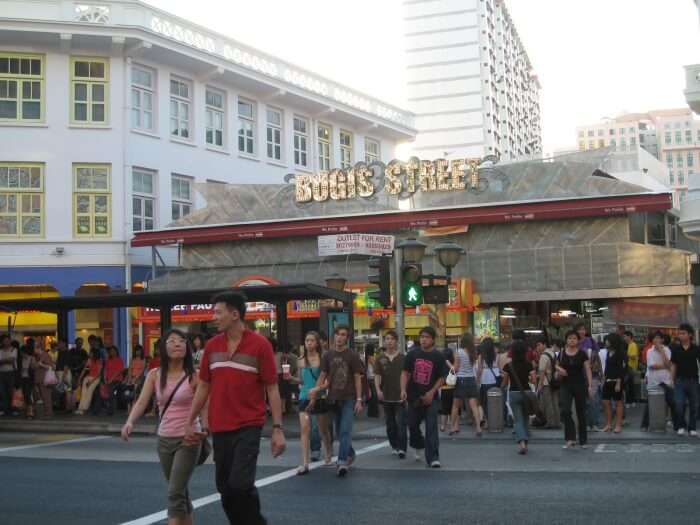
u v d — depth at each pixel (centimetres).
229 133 3534
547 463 1226
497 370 1816
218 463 647
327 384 1164
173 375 704
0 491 1071
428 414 1208
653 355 1586
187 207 3353
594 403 1647
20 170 3023
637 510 868
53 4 2997
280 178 3778
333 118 4106
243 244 3070
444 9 9069
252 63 3584
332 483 1084
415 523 829
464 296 2619
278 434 652
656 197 2561
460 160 2830
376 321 2478
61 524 866
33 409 2173
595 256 2656
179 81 3362
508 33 10344
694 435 1511
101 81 3100
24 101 3033
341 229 2878
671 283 2570
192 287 3062
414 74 9150
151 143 3203
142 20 3105
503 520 834
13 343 2138
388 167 2911
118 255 3078
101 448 1557
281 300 2095
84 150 3062
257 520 645
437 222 2761
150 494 1034
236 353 651
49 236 3022
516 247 2747
